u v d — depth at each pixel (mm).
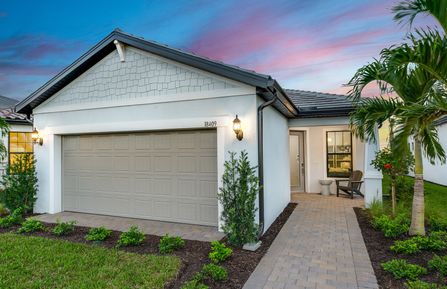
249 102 6023
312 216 8094
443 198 10633
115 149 7820
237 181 5586
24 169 8297
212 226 6680
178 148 7047
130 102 7238
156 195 7305
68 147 8516
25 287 3885
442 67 4703
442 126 14516
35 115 8648
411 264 4289
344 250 5363
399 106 5551
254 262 4777
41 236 6133
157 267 4426
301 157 12406
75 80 7988
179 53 6355
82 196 8305
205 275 4098
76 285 3908
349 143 11914
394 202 7359
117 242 5598
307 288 3930
